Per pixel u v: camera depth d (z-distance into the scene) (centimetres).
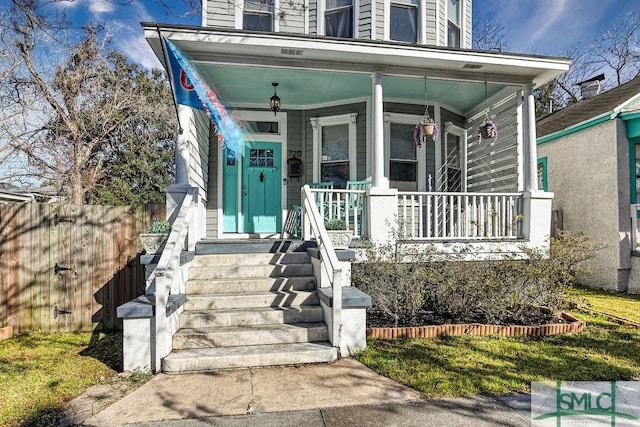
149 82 1627
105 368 369
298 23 744
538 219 622
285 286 479
